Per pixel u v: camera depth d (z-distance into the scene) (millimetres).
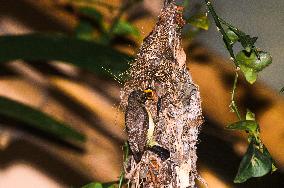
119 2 1696
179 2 1705
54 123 1342
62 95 1694
